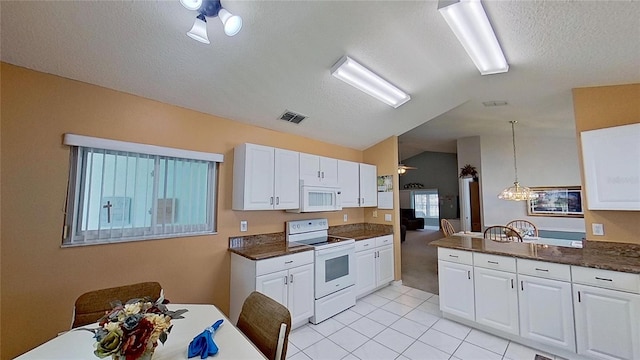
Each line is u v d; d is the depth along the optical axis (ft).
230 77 7.67
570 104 11.01
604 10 5.28
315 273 9.82
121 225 7.39
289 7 5.70
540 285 7.71
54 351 3.86
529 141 19.25
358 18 6.20
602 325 6.79
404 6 5.95
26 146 6.18
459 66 8.33
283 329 4.23
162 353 3.84
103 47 6.03
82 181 6.90
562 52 6.88
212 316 5.10
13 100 6.07
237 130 10.01
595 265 6.87
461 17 5.76
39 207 6.30
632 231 7.66
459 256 9.46
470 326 9.29
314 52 7.14
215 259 9.14
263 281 8.32
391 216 14.17
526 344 8.04
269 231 10.73
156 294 5.85
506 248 9.12
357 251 11.81
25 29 5.34
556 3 5.31
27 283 6.11
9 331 5.91
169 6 5.25
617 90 8.10
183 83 7.62
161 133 8.16
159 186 8.12
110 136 7.25
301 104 9.68
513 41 6.62
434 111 11.68
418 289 13.24
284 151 10.30
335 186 12.11
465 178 22.34
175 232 8.38
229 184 9.64
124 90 7.48
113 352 3.02
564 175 17.90
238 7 5.53
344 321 9.83
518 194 15.42
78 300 5.12
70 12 5.14
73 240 6.71
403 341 8.39
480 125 17.22
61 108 6.61
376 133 13.42
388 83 8.84
